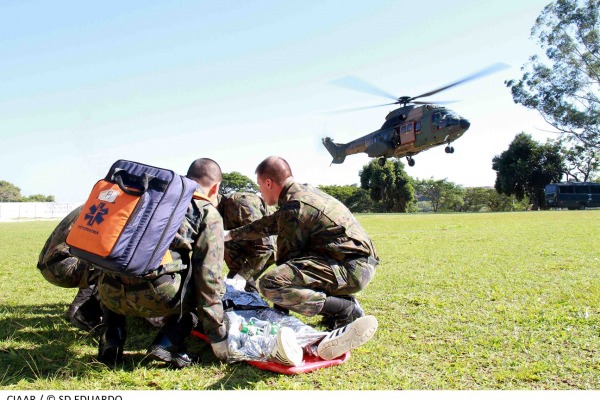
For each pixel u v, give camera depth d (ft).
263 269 15.51
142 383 9.00
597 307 14.10
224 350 9.84
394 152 80.23
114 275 9.50
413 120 74.23
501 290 16.87
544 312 13.62
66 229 12.13
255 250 15.10
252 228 12.69
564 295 15.76
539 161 175.01
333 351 9.71
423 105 73.36
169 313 9.61
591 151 163.63
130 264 8.53
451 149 73.31
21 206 160.56
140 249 8.61
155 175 9.20
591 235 38.17
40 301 16.72
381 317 13.70
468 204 225.35
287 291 11.06
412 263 24.48
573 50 143.74
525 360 9.93
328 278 11.28
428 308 14.64
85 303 12.57
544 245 31.45
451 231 47.78
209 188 11.32
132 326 12.89
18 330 12.63
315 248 11.76
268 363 9.55
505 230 47.06
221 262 9.82
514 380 8.97
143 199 8.76
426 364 9.87
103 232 8.53
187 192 9.25
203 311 9.68
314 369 9.58
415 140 74.13
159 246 8.82
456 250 30.07
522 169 171.22
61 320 13.73
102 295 9.71
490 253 27.86
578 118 143.54
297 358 9.24
